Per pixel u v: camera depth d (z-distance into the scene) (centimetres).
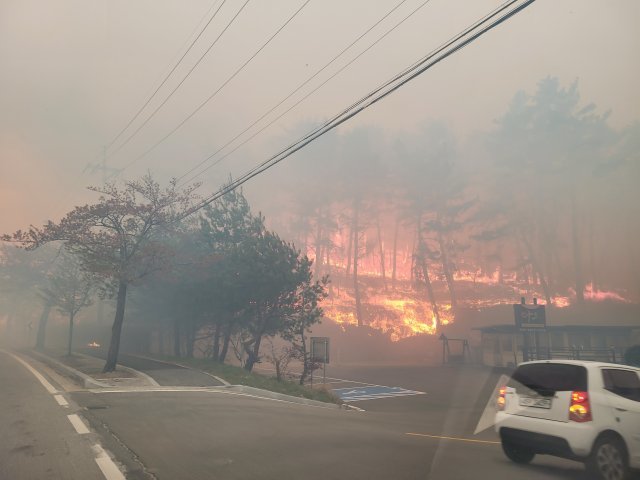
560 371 696
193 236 2711
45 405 1170
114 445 771
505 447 735
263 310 2719
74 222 1981
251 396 1664
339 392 2902
